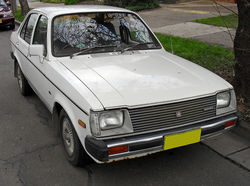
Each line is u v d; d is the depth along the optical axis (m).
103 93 2.65
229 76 5.48
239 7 4.18
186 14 13.59
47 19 3.78
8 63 7.59
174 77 3.08
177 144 2.77
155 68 3.28
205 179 3.03
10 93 5.43
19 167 3.18
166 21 12.07
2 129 4.07
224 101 3.04
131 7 15.76
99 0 17.92
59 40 3.58
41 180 2.97
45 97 3.72
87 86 2.77
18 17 16.41
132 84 2.85
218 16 12.24
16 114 4.56
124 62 3.39
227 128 3.07
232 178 3.05
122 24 4.05
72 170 3.13
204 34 9.19
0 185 2.89
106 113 2.51
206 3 16.86
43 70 3.59
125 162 3.29
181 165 3.27
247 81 4.32
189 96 2.78
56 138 3.82
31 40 4.25
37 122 4.29
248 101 4.36
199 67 3.57
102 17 3.99
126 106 2.54
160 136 2.66
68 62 3.36
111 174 3.08
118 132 2.55
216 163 3.32
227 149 3.61
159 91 2.76
